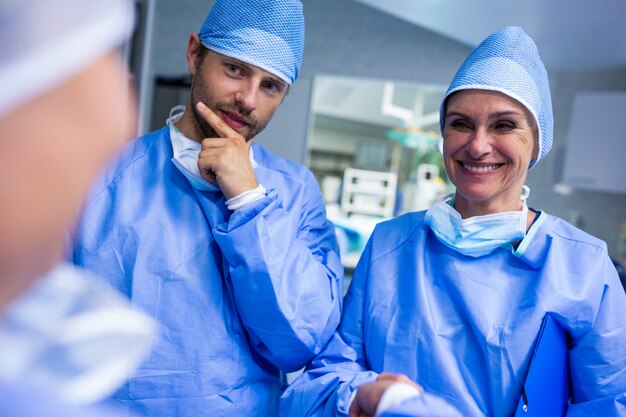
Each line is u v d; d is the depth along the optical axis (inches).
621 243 134.5
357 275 45.2
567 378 39.2
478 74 38.9
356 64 152.6
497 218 39.8
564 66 143.4
